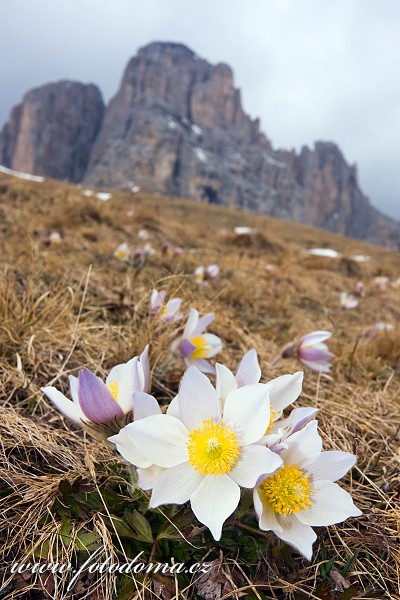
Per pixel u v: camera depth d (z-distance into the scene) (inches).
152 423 6.0
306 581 6.8
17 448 8.8
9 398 10.1
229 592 6.3
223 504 5.6
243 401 6.2
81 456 8.8
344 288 37.4
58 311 14.7
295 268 41.6
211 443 5.7
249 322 20.8
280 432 5.8
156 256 29.9
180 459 6.0
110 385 7.5
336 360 15.7
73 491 7.3
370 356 17.8
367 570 7.1
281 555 6.5
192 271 28.0
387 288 42.2
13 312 13.2
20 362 11.3
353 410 11.8
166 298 17.2
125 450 6.0
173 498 5.7
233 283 26.1
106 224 41.3
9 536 7.0
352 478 9.2
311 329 21.5
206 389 6.2
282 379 7.1
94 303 17.4
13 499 7.6
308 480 6.1
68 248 27.4
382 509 8.3
